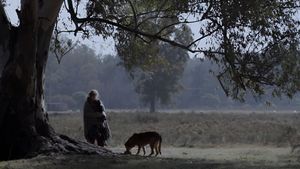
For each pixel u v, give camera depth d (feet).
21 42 58.70
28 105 60.13
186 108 498.28
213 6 59.31
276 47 61.16
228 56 61.52
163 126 174.81
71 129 155.43
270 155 77.92
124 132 149.28
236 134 136.56
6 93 59.62
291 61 62.18
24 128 59.82
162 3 69.56
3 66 60.03
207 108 499.10
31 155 58.49
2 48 60.13
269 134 128.47
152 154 67.92
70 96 492.13
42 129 61.21
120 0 71.36
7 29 60.23
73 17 68.54
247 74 62.90
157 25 75.36
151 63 82.48
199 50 63.98
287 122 187.32
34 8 57.88
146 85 330.54
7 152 59.36
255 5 57.52
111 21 70.90
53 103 456.04
